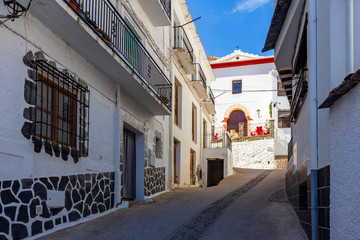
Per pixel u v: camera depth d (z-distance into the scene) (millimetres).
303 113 7523
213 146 27297
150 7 12188
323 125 5672
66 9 6254
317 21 6379
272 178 18109
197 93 21062
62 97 7195
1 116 5492
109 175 9281
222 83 35125
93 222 7625
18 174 5754
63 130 6836
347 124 4168
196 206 10695
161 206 10414
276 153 31422
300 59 8953
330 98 4512
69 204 7168
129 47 10484
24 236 5773
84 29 6867
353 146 3969
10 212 5512
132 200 11523
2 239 5293
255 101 34125
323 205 5535
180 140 16828
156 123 13555
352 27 4656
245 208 10227
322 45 5855
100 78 9023
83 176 7852
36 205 6113
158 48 13641
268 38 9906
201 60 22797
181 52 15594
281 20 8930
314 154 6098
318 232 5859
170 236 7109
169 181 14656
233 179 19047
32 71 6234
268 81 34156
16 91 5828
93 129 8516
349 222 4074
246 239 6906
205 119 23969
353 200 3957
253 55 35156
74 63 7750
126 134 11484
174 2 16328
